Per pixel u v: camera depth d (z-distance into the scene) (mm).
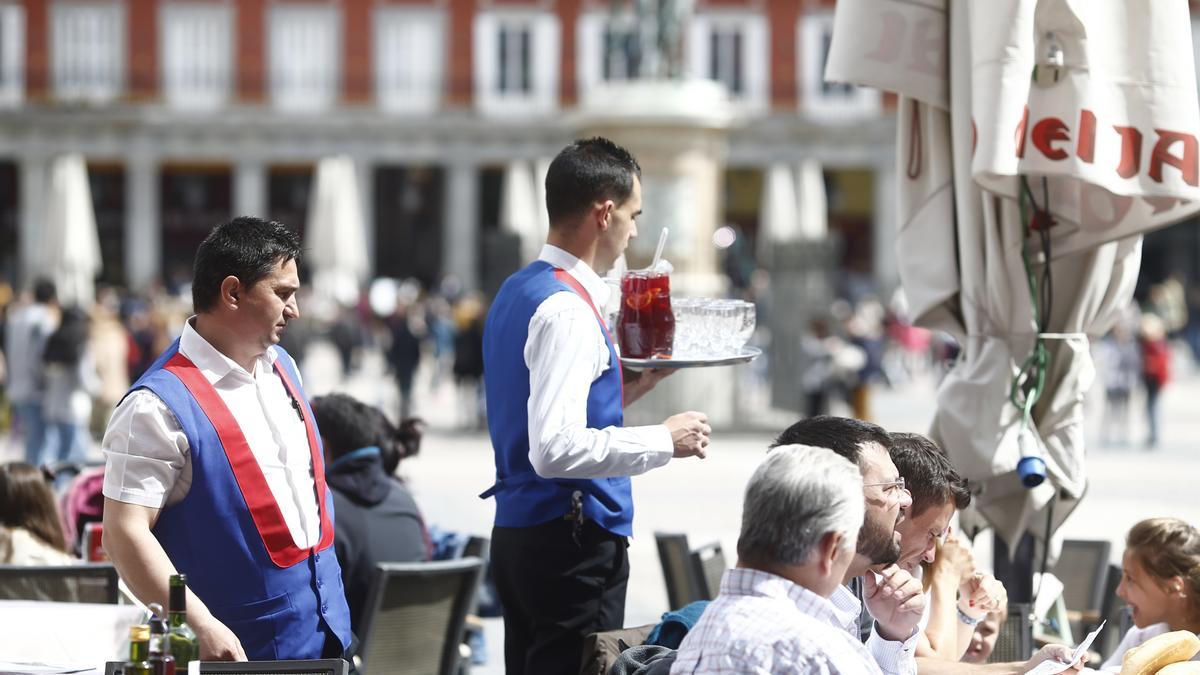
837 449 10180
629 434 10805
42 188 132500
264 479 10789
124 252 148625
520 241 62031
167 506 10664
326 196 94375
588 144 11766
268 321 10797
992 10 11984
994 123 11906
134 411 10492
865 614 11047
